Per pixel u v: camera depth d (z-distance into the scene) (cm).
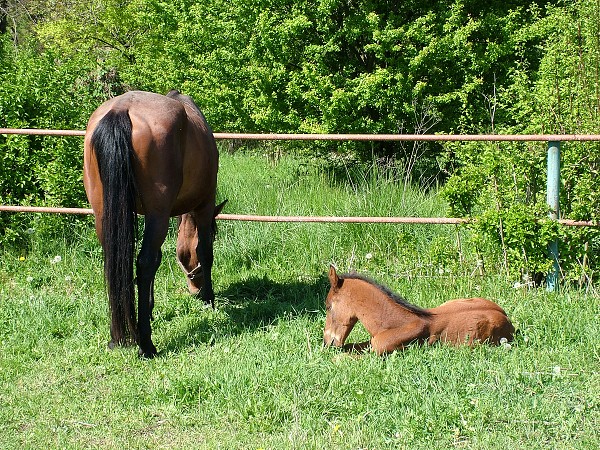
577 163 714
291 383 484
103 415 462
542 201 715
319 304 675
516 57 1256
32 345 589
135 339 548
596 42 740
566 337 565
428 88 1251
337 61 1318
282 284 752
